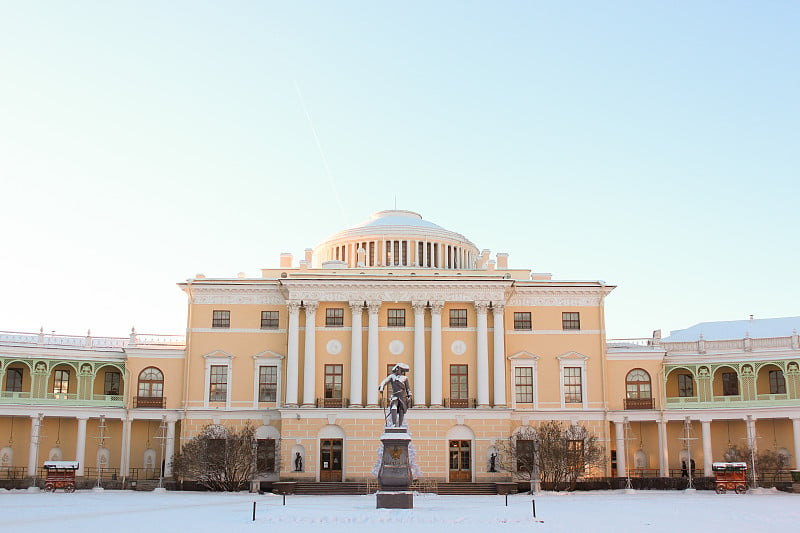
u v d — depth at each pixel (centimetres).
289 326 8275
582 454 7706
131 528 3922
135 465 8544
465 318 8381
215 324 8544
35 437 8069
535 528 3991
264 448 8244
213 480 7675
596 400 8394
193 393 8400
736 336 9544
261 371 8450
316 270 8781
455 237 10081
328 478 7931
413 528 3953
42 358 8338
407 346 8300
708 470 8219
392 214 10581
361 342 8231
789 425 8344
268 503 5788
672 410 8406
